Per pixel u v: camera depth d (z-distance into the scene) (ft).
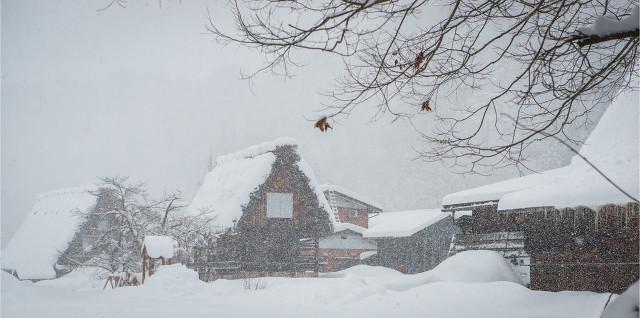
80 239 142.61
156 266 88.89
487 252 57.26
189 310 43.45
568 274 54.24
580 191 48.24
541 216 56.80
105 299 57.31
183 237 101.30
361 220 154.20
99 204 144.87
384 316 39.52
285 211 108.88
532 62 19.40
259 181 105.19
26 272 134.72
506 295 44.29
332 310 44.62
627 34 11.71
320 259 134.72
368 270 110.63
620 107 55.06
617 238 51.42
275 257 108.06
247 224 104.47
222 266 102.58
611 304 7.14
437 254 137.80
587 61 20.34
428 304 43.32
